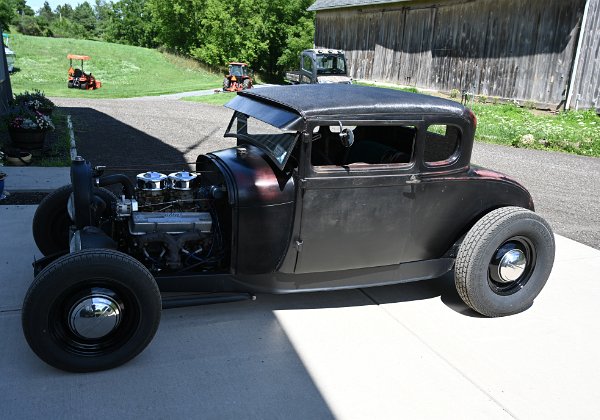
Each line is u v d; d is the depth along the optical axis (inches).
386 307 169.0
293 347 142.6
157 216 144.5
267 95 153.4
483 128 551.5
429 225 157.6
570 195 325.7
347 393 125.2
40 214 170.9
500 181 164.2
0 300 156.9
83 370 124.0
